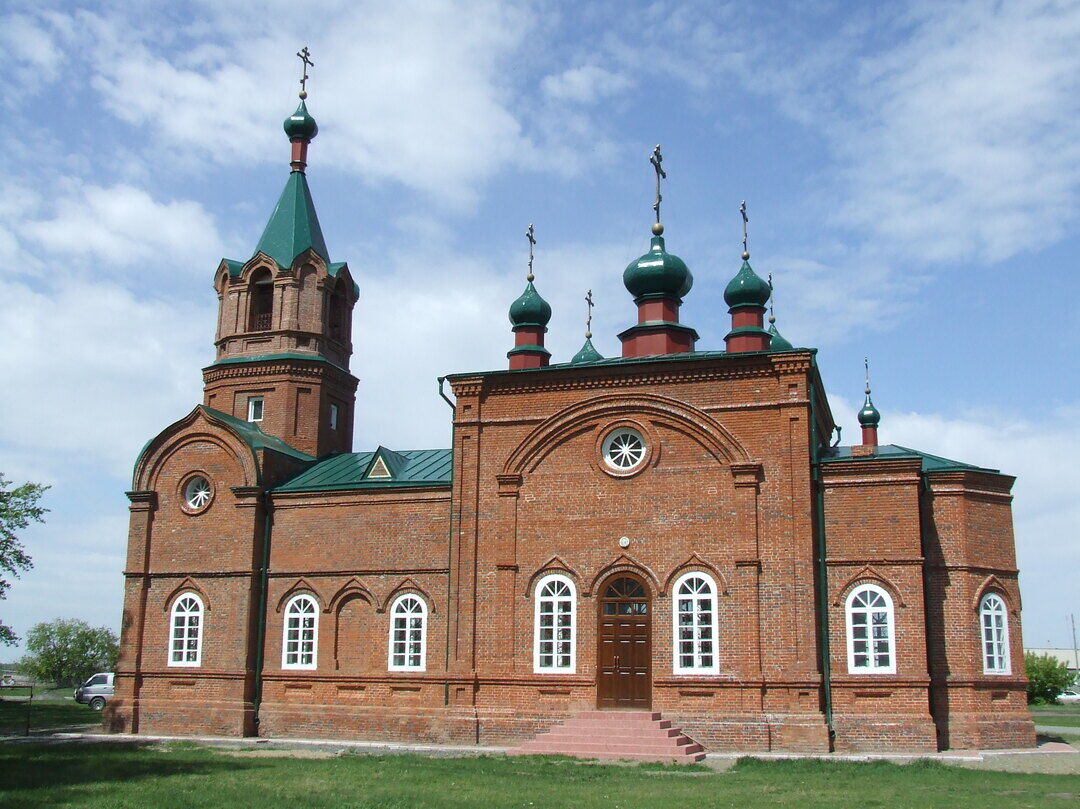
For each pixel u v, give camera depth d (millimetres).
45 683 91938
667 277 39906
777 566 31922
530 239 42844
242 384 44219
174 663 38344
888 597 31562
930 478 33062
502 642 34062
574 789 22703
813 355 32844
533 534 34594
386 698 35750
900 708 30750
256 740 35406
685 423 33688
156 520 39812
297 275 44844
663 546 33188
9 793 21672
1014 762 27938
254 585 38000
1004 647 32656
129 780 24016
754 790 22578
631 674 32844
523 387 35688
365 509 37531
